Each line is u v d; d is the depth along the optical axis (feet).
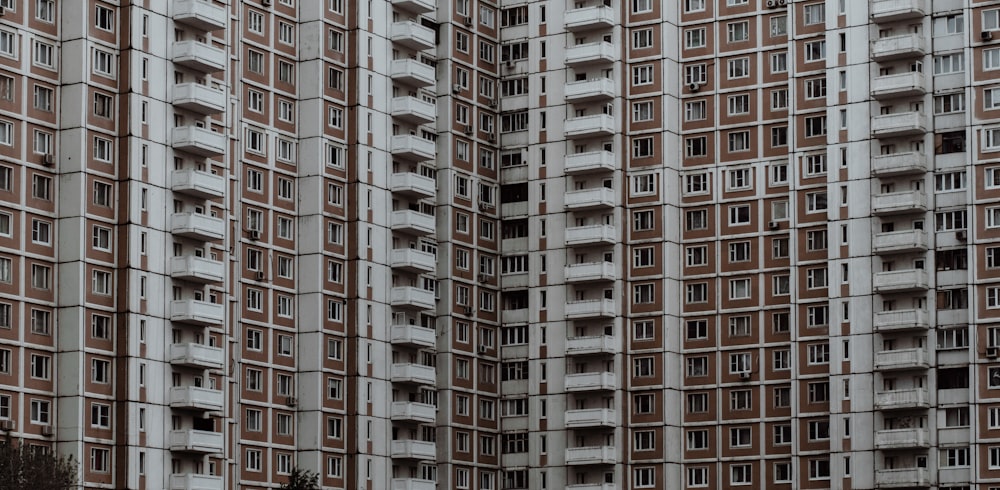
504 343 573.33
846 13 534.37
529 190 572.10
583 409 556.92
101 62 477.36
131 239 474.49
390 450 536.01
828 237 531.50
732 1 559.79
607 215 563.07
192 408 481.05
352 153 536.83
